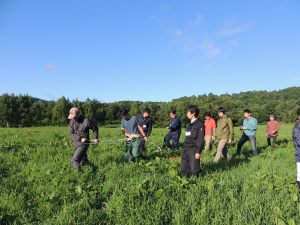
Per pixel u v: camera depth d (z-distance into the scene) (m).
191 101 95.94
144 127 15.81
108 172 10.38
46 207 7.21
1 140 20.48
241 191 8.23
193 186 8.40
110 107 95.25
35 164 11.80
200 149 9.74
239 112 94.69
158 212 6.71
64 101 87.94
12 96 84.62
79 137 10.91
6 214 6.92
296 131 9.32
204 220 6.43
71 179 9.52
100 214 6.82
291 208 7.20
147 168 11.10
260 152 17.25
